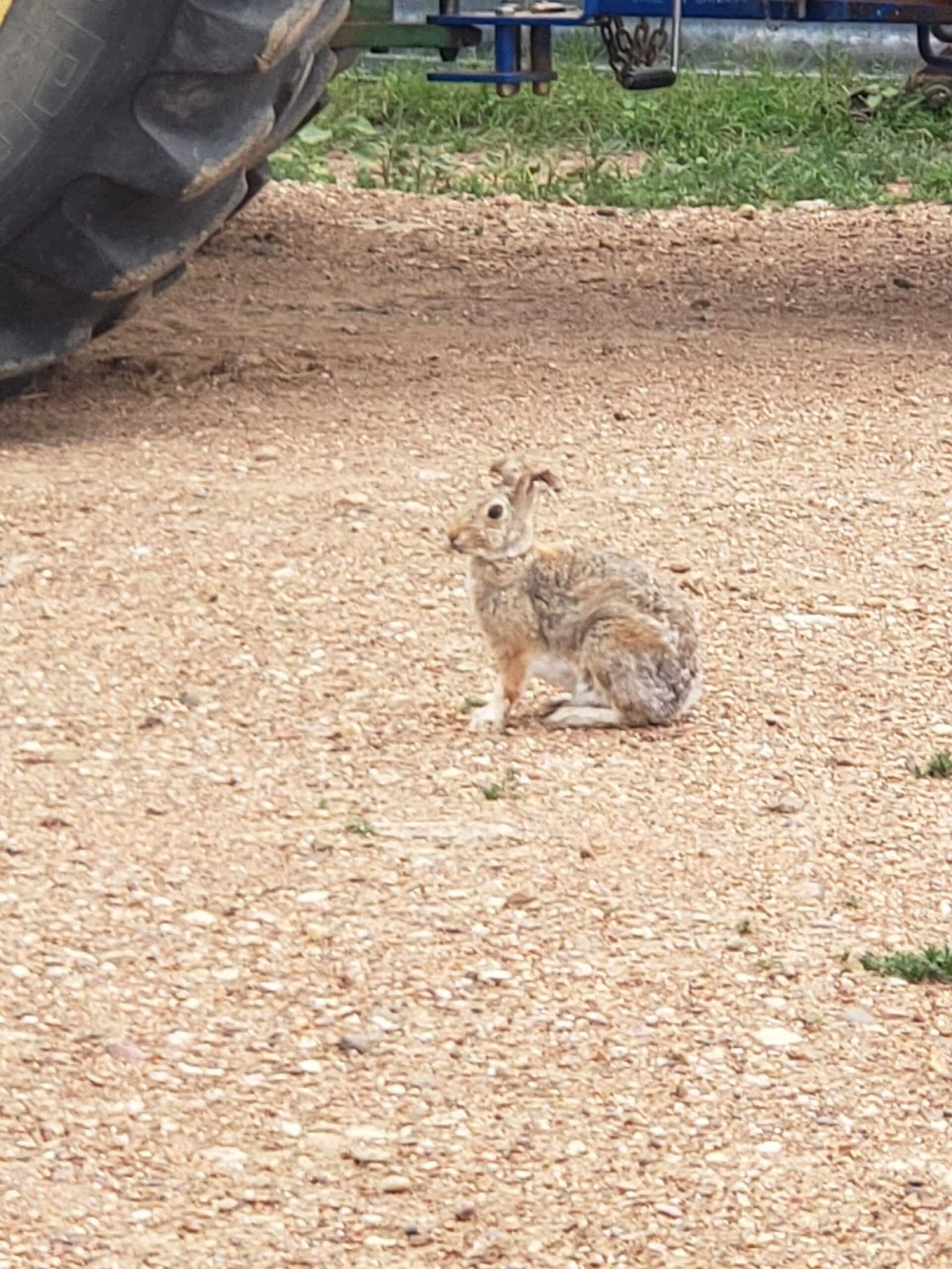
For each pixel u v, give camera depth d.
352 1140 2.70
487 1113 2.74
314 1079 2.77
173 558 3.79
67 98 4.04
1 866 3.06
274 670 3.50
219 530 3.88
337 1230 2.61
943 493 4.13
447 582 3.76
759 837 3.18
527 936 2.98
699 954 2.96
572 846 3.14
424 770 3.29
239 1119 2.72
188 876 3.06
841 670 3.57
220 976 2.90
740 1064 2.81
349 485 4.08
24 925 2.96
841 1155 2.71
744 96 7.88
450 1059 2.80
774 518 4.01
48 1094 2.74
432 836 3.15
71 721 3.36
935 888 3.09
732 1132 2.73
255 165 4.64
